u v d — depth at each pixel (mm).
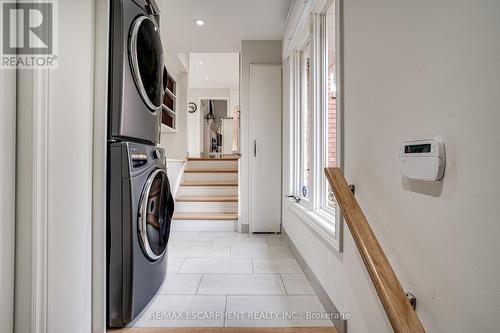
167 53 3584
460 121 573
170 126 4426
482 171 518
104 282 1243
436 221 645
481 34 523
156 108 1750
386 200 883
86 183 1168
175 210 3602
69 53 1037
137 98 1463
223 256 2414
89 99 1183
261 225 3180
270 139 3189
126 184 1318
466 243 555
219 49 3432
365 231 859
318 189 1917
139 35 1454
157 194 1645
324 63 1904
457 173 581
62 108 999
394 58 840
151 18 1663
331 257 1426
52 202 942
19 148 870
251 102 3170
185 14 2623
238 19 2723
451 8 600
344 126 1254
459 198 575
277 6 2496
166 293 1708
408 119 764
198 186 3889
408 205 761
